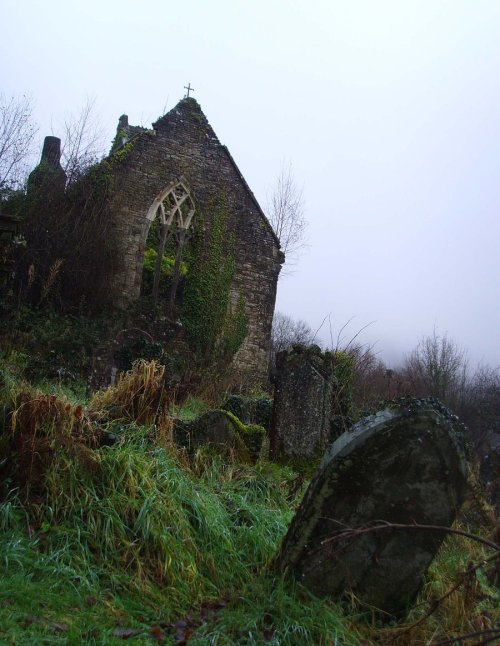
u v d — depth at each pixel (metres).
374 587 4.53
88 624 3.68
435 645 3.54
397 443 4.48
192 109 24.17
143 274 23.58
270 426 9.86
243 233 24.38
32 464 4.95
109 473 5.11
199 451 6.93
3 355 11.55
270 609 4.18
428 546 4.51
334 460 4.53
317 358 9.91
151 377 6.93
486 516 6.86
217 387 17.80
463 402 28.84
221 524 5.23
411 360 38.97
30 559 4.20
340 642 4.00
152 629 3.83
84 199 21.53
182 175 23.61
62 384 10.50
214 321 23.27
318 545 4.52
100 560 4.45
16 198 20.16
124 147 22.94
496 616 4.68
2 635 3.31
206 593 4.52
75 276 20.62
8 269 13.04
